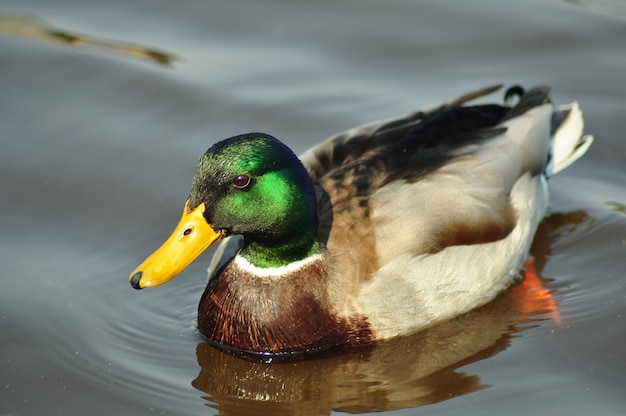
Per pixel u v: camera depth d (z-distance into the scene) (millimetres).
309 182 11258
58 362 11406
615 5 17969
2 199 14102
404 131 12617
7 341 11695
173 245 10797
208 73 16656
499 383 11000
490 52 17094
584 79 16469
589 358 11344
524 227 12750
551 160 14102
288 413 10703
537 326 11977
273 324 11547
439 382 11102
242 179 10742
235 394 11031
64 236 13523
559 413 10453
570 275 12898
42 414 10625
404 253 11570
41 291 12555
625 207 14141
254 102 16062
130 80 16438
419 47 17250
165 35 17562
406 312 11664
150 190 14359
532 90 14055
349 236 11539
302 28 17766
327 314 11492
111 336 11922
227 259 12125
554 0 18125
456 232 11898
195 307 12555
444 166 12211
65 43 17266
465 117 13312
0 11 17922
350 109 15883
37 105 15930
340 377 11305
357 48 17266
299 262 11492
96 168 14719
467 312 12297
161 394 10969
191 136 15352
